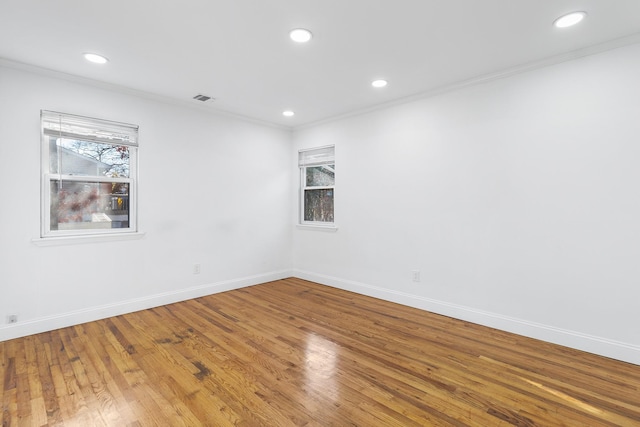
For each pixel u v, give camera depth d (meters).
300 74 3.01
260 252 4.70
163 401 1.89
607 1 1.90
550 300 2.71
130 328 3.00
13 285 2.78
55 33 2.28
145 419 1.74
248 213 4.53
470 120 3.15
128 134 3.44
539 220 2.76
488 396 1.95
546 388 2.03
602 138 2.45
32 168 2.87
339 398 1.93
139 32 2.27
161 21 2.12
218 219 4.20
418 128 3.57
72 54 2.60
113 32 2.26
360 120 4.13
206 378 2.14
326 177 4.70
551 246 2.70
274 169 4.85
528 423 1.71
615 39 2.35
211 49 2.52
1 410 1.80
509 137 2.91
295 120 4.61
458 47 2.49
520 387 2.04
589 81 2.50
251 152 4.55
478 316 3.12
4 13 2.02
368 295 4.08
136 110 3.46
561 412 1.80
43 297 2.93
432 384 2.08
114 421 1.72
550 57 2.63
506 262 2.95
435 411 1.81
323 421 1.72
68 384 2.06
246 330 2.96
